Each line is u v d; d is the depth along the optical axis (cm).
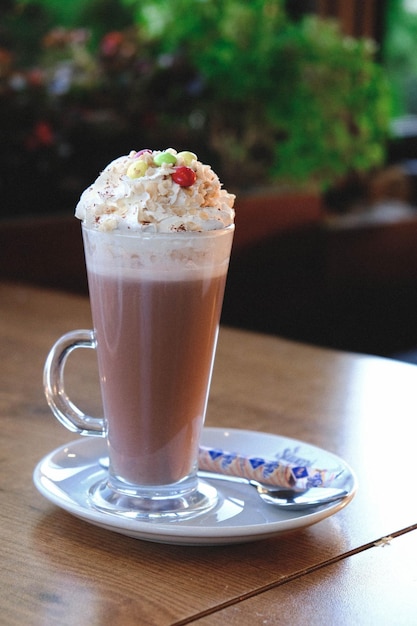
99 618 52
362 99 250
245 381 92
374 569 58
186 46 232
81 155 201
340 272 244
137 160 62
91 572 57
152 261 61
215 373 94
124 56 217
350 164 254
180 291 62
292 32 244
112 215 61
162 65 215
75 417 65
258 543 61
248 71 230
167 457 63
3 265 174
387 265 260
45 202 195
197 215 62
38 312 116
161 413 63
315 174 246
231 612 53
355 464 73
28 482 69
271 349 103
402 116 333
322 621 53
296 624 52
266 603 54
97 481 67
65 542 60
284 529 59
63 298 124
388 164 320
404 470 72
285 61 235
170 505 63
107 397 64
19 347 102
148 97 214
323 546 60
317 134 240
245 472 67
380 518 64
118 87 211
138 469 63
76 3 251
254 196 212
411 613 54
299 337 228
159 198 61
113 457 64
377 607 54
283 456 72
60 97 203
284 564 58
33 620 52
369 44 259
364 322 253
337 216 266
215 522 62
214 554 59
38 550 59
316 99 239
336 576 57
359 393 89
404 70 330
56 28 241
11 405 85
